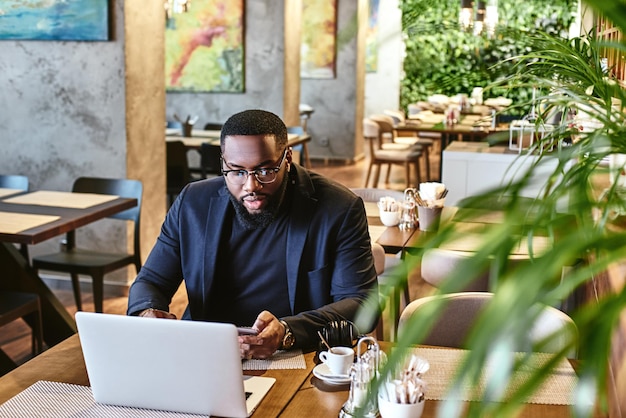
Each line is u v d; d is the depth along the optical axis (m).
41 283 4.39
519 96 12.18
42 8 5.46
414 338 0.56
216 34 9.73
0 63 5.64
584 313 0.56
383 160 9.55
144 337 1.76
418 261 0.66
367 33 13.59
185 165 7.36
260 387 1.93
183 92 9.99
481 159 6.42
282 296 2.42
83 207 4.27
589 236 0.61
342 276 2.41
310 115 12.73
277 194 2.31
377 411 1.78
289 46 9.80
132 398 1.82
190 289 2.47
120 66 5.44
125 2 5.38
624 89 0.92
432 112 11.98
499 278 0.57
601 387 0.58
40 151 5.67
